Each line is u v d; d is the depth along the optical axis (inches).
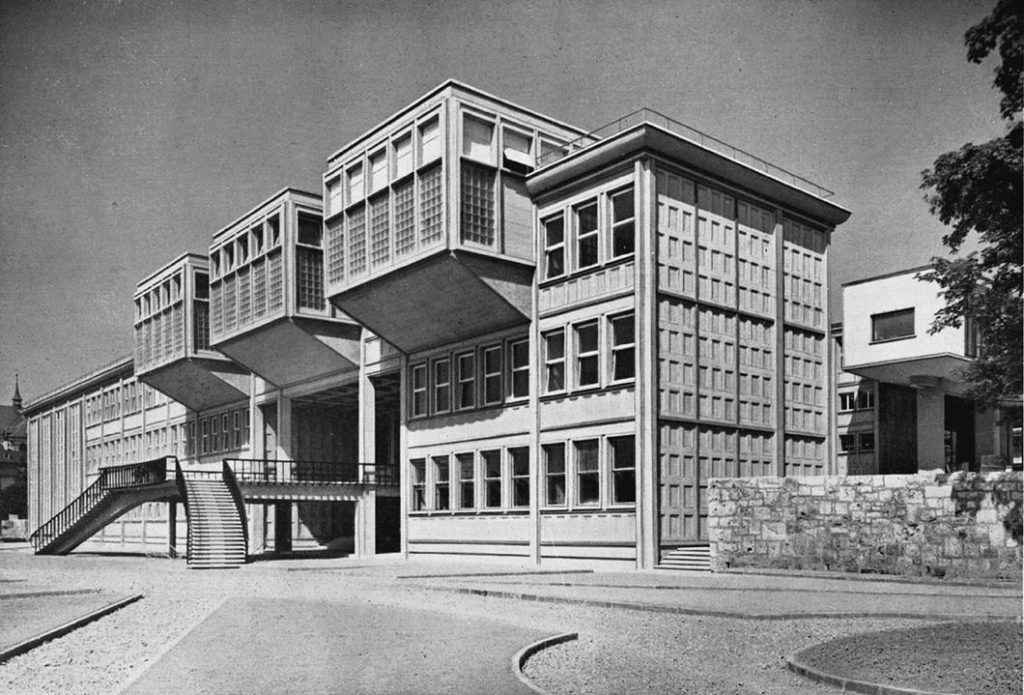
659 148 1090.1
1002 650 415.8
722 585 778.8
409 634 501.4
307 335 1487.5
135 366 2030.0
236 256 1617.9
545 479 1169.4
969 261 693.3
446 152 1132.5
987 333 708.0
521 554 1195.3
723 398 1135.6
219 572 1089.4
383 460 1909.4
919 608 585.9
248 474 1699.1
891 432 1323.8
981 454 1320.1
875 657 410.0
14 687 398.6
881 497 826.8
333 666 407.8
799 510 881.5
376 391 1638.8
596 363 1122.0
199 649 458.6
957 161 646.5
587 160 1130.7
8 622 578.2
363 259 1274.6
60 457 2861.7
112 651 488.7
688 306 1109.1
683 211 1121.4
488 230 1162.0
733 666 423.2
